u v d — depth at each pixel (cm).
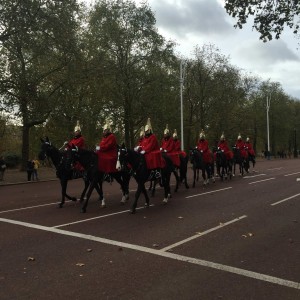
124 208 1338
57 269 709
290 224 1085
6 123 3831
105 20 3916
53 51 2942
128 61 4012
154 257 779
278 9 1491
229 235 959
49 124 3631
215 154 2359
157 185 2058
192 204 1419
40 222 1108
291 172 3042
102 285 634
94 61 3431
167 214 1224
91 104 3744
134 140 4525
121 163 1266
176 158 1777
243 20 1507
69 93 3316
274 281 658
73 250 827
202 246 860
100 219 1149
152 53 4062
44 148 1377
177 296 593
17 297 587
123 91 3847
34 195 1777
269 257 788
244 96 6066
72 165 1317
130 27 3988
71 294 598
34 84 2848
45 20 2675
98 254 799
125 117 4016
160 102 4022
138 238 927
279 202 1462
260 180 2344
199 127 5097
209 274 687
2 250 830
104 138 1364
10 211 1300
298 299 588
